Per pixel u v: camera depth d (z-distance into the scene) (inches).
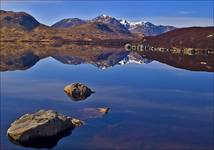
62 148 1263.5
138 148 1275.8
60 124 1423.5
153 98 2290.8
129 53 7244.1
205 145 1320.1
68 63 4704.7
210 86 2792.8
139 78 3289.9
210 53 7396.7
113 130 1505.9
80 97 2281.0
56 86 2706.7
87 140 1357.0
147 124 1621.6
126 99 2242.9
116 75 3516.2
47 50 7485.2
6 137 1370.6
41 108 1921.8
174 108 1989.4
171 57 6087.6
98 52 7224.4
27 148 1261.1
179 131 1509.6
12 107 1927.9
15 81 2945.4
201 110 1946.4
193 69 4037.9
